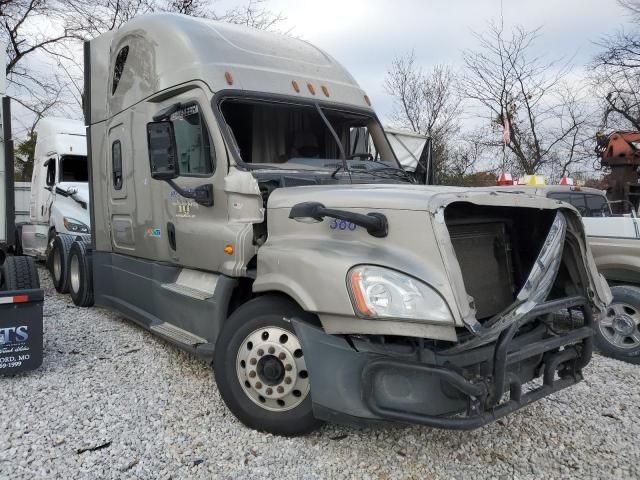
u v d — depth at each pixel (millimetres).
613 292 5953
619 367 5652
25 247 12055
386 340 3322
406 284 3133
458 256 3654
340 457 3594
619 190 9516
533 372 3658
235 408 3938
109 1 19703
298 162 4930
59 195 10008
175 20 5328
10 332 4805
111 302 6688
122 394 4527
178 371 5074
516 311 3256
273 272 3754
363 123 5648
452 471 3475
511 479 3402
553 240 3570
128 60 5977
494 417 3156
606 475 3473
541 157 22000
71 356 5488
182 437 3809
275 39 5566
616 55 20312
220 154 4551
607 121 20859
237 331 3938
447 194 3373
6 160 5848
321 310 3332
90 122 7035
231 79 4805
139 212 5832
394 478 3381
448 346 3260
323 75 5512
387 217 3377
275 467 3463
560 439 3924
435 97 23406
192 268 4988
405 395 3215
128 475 3344
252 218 4289
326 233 3680
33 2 20484
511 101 21828
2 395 4477
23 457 3512
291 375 3711
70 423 3990
